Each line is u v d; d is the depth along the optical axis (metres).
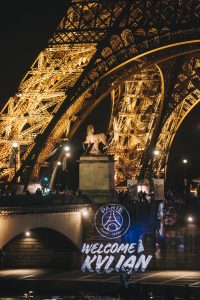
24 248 195.62
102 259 196.12
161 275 182.38
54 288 171.88
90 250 196.62
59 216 183.75
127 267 195.25
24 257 195.62
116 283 169.12
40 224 174.50
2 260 195.50
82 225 198.12
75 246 193.75
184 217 197.50
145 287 161.50
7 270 190.38
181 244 196.00
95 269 194.50
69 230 189.38
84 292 171.00
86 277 178.88
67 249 195.38
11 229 162.75
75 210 191.75
